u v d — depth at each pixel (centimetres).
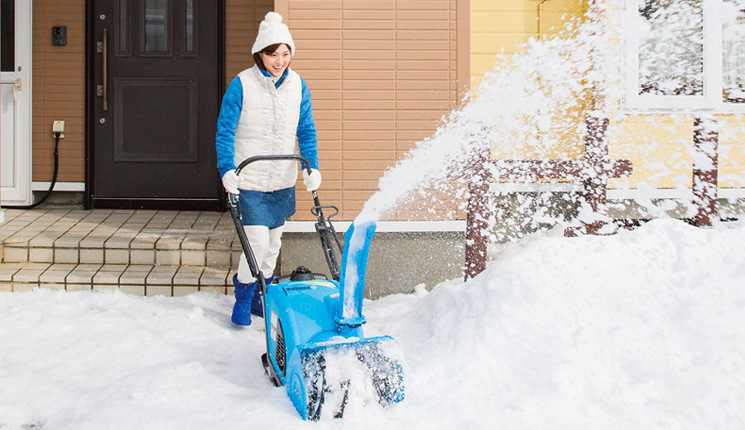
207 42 613
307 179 329
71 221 544
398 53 444
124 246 472
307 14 439
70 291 439
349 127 445
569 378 271
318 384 243
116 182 614
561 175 438
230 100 347
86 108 604
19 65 593
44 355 322
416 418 250
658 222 371
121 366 311
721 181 497
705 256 338
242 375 307
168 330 369
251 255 309
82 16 604
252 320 401
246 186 357
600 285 326
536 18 465
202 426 241
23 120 596
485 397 270
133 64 610
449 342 310
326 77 442
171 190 618
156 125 614
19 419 250
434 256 455
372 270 452
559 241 361
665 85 490
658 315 307
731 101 505
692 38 487
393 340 258
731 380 266
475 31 461
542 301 315
